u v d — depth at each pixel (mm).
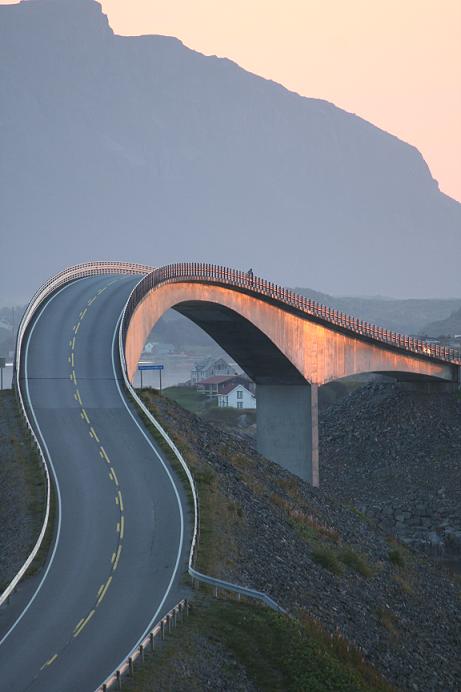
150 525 87375
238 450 138625
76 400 123438
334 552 107438
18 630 65688
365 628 87062
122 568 77688
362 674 72375
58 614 68375
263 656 65625
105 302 159250
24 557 80250
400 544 136000
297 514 114938
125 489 96375
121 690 55875
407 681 79688
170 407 137750
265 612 71062
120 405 123000
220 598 73000
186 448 113562
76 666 59375
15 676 58125
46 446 107812
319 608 85000
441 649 94000
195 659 62062
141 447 108938
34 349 139000
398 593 105375
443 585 120188
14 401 123000
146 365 157875
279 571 88625
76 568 77688
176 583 74625
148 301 149625
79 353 138125
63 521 88062
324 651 69562
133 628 65562
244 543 90562
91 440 110188
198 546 83000
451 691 83062
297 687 63000
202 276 162625
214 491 100812
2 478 99875
